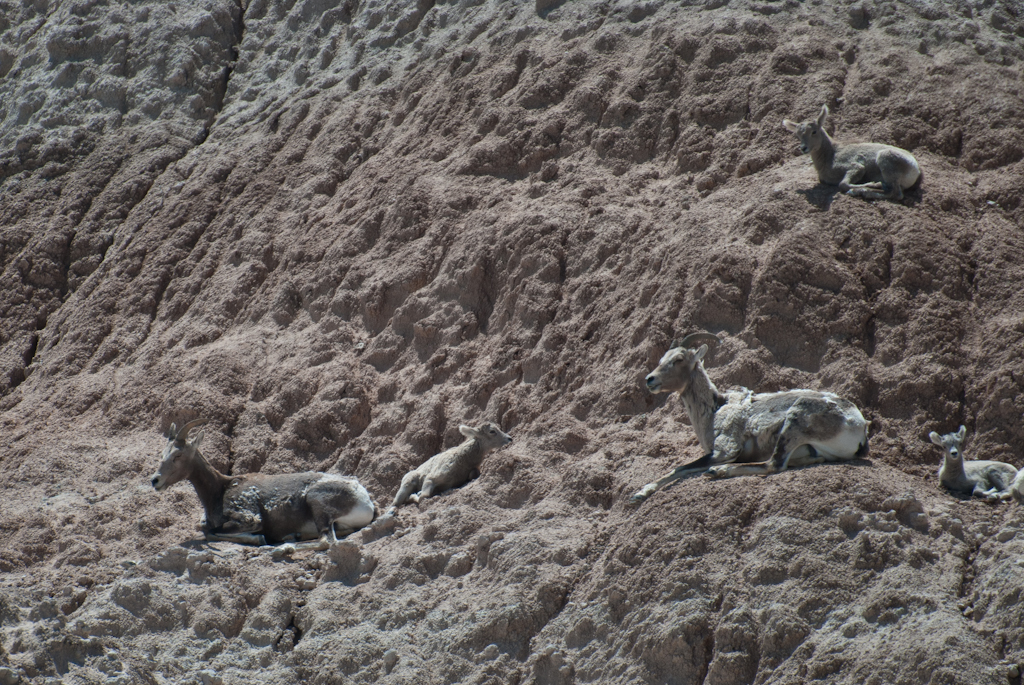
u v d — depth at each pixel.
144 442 42.81
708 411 32.66
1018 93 45.72
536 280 43.22
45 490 40.81
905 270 37.38
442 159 51.56
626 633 27.17
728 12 52.44
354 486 36.41
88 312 51.31
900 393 34.50
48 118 63.62
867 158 40.75
